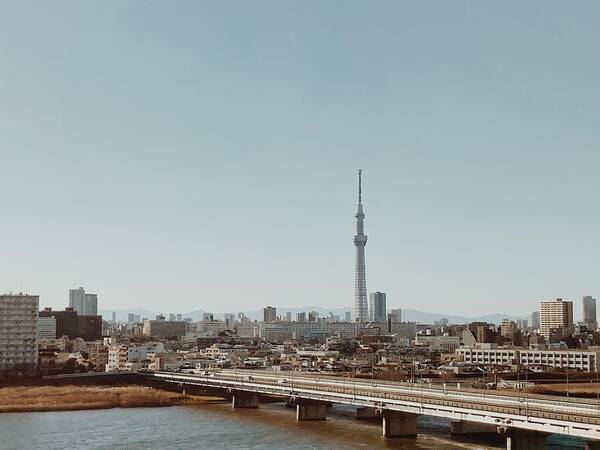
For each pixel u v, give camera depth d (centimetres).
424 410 19662
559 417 15988
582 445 19138
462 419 18438
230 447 19488
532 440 17150
